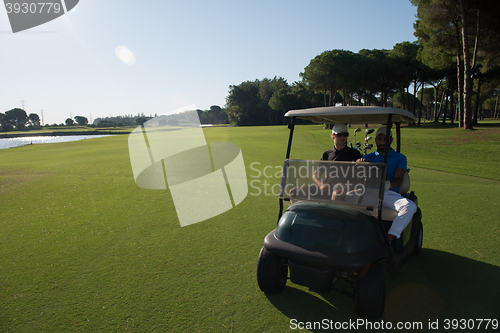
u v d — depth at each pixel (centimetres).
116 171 1036
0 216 552
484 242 399
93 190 751
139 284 307
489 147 1458
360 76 4209
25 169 1126
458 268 333
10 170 1105
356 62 4338
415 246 354
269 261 272
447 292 288
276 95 7256
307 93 7331
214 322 247
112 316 256
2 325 246
